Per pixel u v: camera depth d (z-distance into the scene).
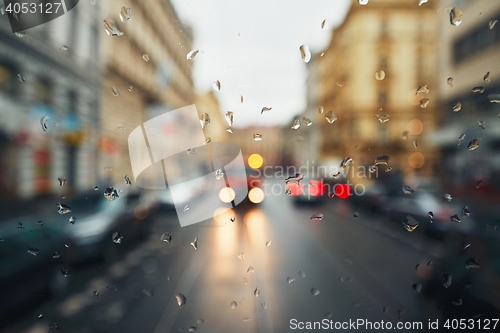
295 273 2.95
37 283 2.44
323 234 4.25
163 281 2.84
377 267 3.06
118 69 6.61
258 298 2.42
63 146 6.61
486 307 1.87
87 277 2.97
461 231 2.35
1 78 5.70
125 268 3.23
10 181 5.82
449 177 5.32
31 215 3.20
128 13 3.26
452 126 6.23
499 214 2.45
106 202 4.31
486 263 2.02
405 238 3.85
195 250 3.78
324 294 2.48
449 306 1.96
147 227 4.70
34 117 6.22
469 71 6.98
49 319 2.19
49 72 6.43
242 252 3.59
